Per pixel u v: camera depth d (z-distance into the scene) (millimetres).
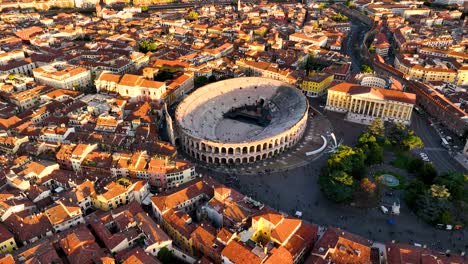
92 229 173125
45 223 170875
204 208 181875
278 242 158625
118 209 179125
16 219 171750
